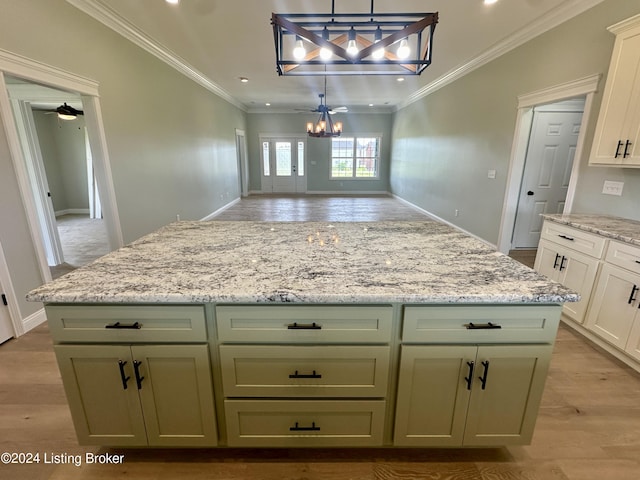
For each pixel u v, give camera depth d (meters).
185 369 1.27
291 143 10.55
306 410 1.34
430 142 6.83
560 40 3.14
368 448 1.54
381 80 6.16
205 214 6.31
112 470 1.43
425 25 1.67
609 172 2.72
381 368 1.27
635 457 1.51
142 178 3.95
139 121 3.86
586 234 2.37
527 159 4.22
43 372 2.05
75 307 1.19
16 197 2.38
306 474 1.42
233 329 1.22
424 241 1.79
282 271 1.33
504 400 1.31
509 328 1.22
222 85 6.61
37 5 2.41
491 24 3.44
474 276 1.29
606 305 2.23
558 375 2.07
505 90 4.07
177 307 1.19
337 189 10.88
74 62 2.80
